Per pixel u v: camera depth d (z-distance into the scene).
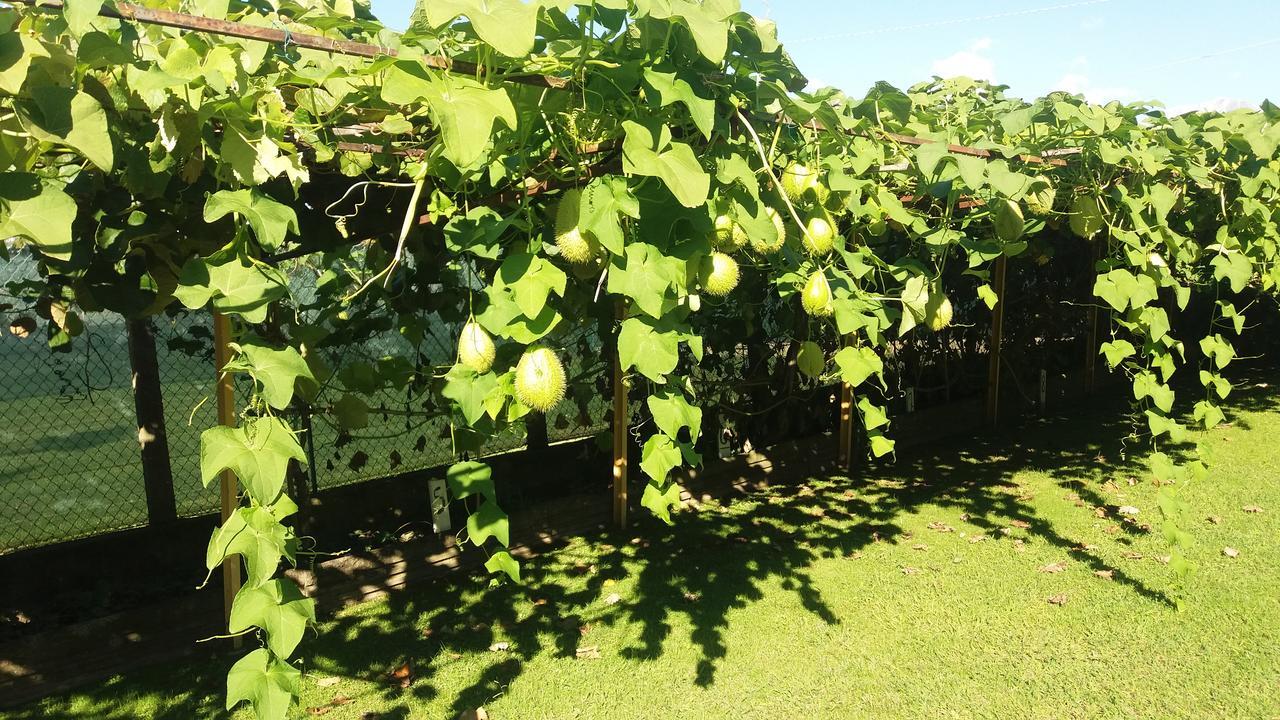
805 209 2.55
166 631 3.85
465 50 1.90
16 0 1.39
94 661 3.68
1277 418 8.23
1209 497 5.81
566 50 1.87
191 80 1.70
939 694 3.35
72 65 1.67
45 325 5.00
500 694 3.43
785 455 6.64
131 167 2.00
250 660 1.69
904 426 7.57
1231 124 4.11
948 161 3.01
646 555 4.99
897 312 3.05
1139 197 3.58
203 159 2.03
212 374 5.26
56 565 4.13
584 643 3.87
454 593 4.52
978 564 4.68
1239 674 3.42
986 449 7.42
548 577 4.70
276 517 1.79
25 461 7.25
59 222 1.44
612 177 1.83
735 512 5.83
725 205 2.05
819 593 4.35
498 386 2.09
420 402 5.91
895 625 3.95
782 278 2.59
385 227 3.00
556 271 1.95
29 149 1.65
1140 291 3.36
